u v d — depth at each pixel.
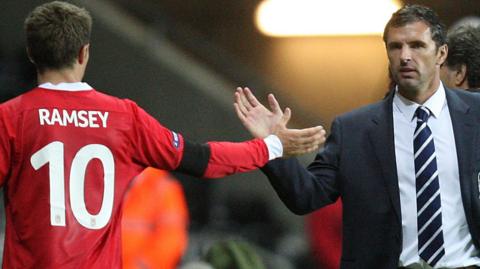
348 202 17.58
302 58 45.03
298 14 43.12
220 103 41.34
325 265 26.78
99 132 15.45
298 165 17.44
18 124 15.27
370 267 17.36
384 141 17.44
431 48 17.00
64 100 15.48
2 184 15.37
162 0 46.78
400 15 17.09
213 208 37.28
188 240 34.47
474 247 17.19
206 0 46.19
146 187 24.36
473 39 19.05
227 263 25.80
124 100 15.84
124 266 24.03
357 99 44.41
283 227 37.56
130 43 41.06
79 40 15.53
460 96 17.66
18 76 37.34
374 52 44.22
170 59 41.50
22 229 15.23
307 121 41.88
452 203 17.16
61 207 15.19
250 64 45.50
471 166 17.16
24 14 39.38
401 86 17.17
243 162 16.19
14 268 15.24
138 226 24.34
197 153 15.91
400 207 17.23
